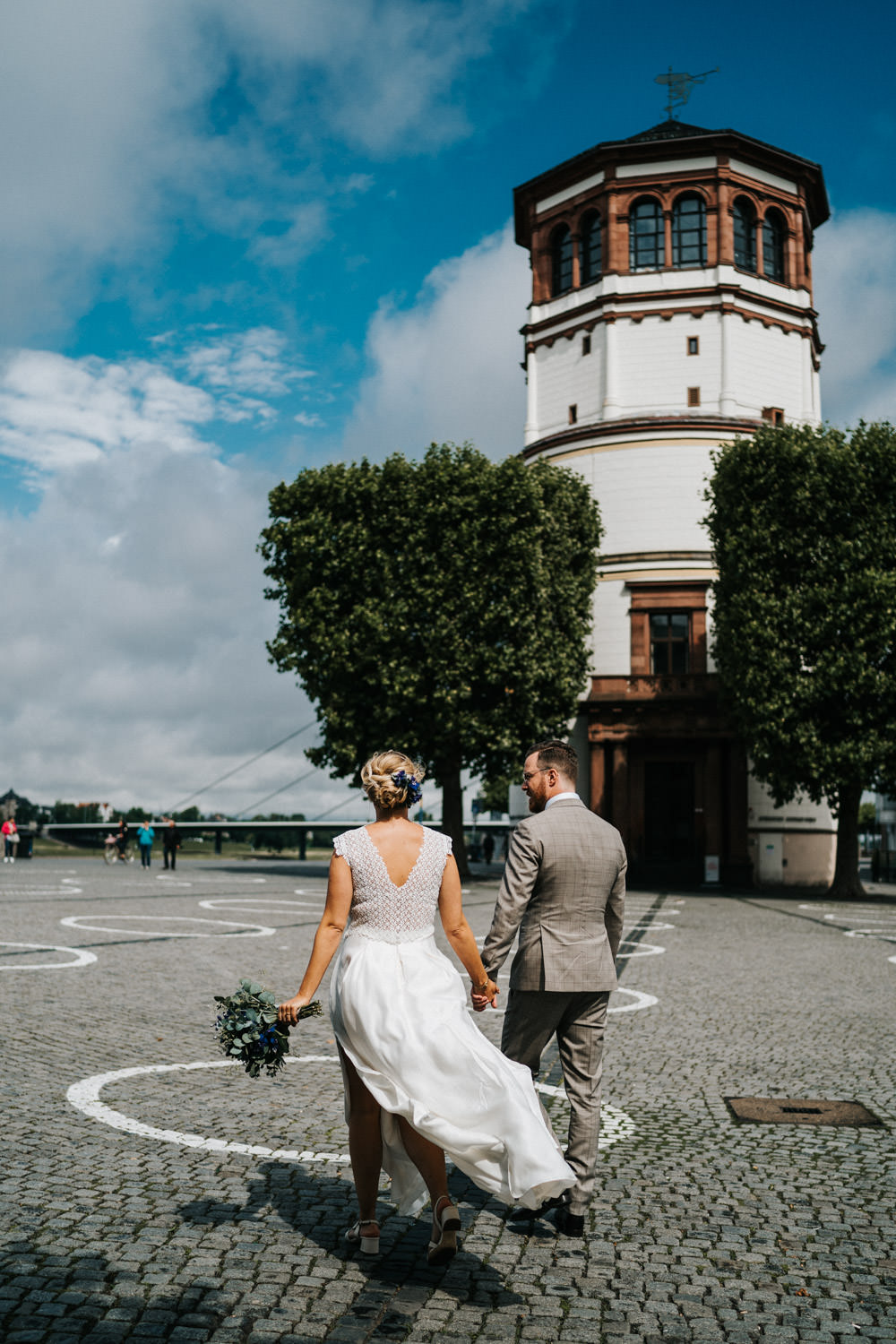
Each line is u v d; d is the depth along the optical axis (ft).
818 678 97.81
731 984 41.52
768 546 103.04
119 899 77.36
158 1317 12.29
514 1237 15.37
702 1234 15.60
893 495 101.91
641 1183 17.88
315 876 122.42
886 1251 15.05
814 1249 15.06
